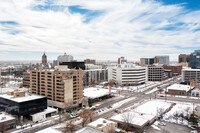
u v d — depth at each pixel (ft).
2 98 386.32
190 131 291.17
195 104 481.87
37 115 346.74
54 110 385.91
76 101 436.76
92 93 559.79
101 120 302.66
